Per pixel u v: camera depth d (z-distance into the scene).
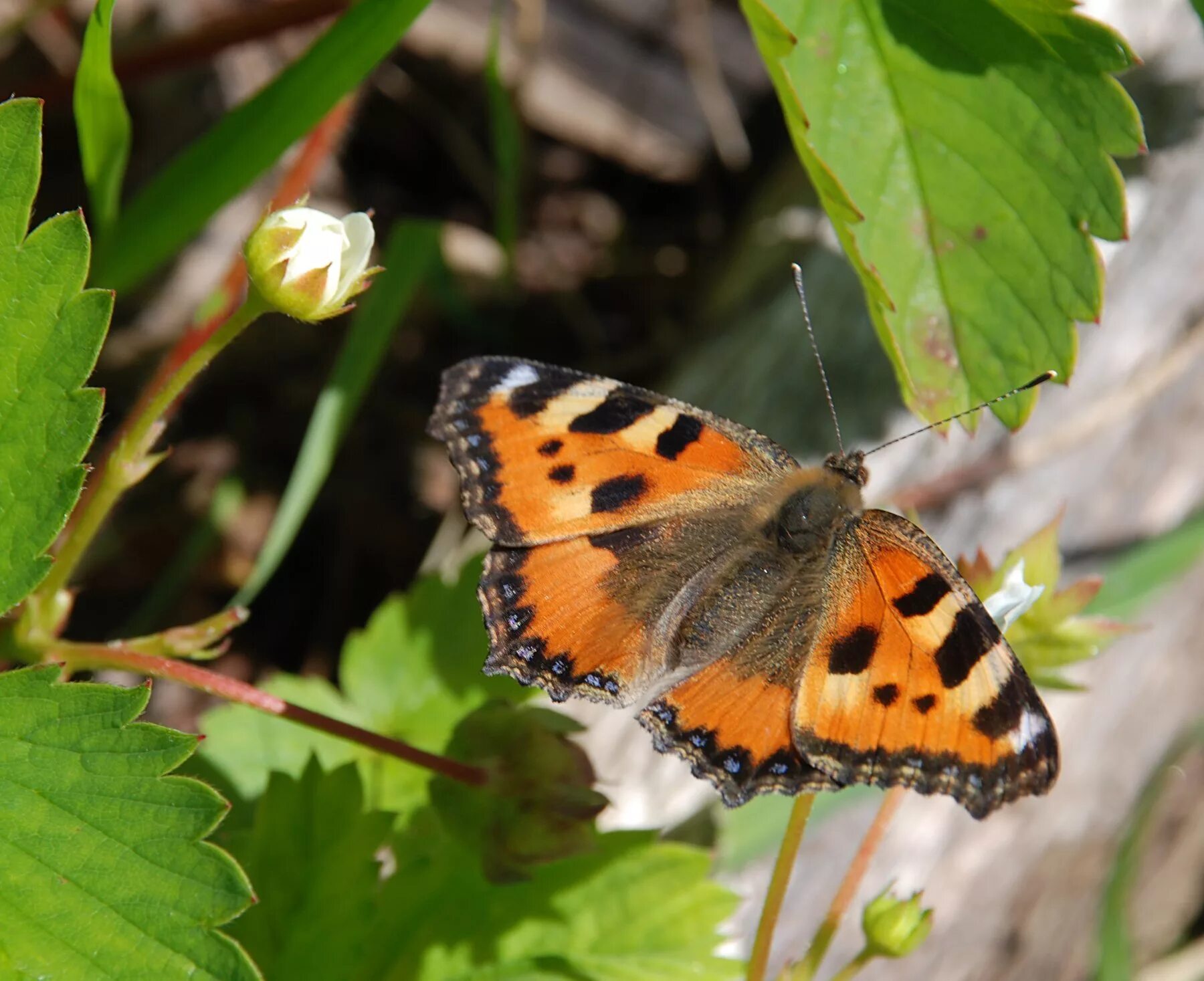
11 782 0.32
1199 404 0.38
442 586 0.36
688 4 0.42
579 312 0.43
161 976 0.32
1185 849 0.41
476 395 0.34
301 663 0.40
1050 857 0.38
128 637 0.39
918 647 0.33
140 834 0.32
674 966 0.34
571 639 0.34
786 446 0.38
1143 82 0.39
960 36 0.34
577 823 0.34
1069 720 0.38
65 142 0.40
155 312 0.40
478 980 0.34
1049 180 0.34
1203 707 0.39
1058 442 0.38
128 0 0.40
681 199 0.45
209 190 0.36
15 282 0.32
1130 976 0.38
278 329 0.41
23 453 0.32
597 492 0.34
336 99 0.35
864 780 0.33
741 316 0.40
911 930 0.33
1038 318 0.34
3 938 0.32
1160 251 0.38
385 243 0.42
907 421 0.38
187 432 0.41
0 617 0.33
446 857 0.35
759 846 0.37
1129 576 0.38
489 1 0.41
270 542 0.37
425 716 0.36
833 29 0.34
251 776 0.35
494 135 0.42
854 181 0.34
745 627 0.34
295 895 0.34
